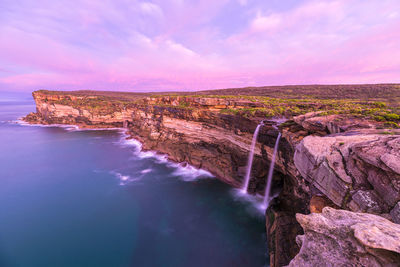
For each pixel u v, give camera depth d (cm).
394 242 367
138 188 2895
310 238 503
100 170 3606
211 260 1628
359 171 816
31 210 2384
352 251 415
